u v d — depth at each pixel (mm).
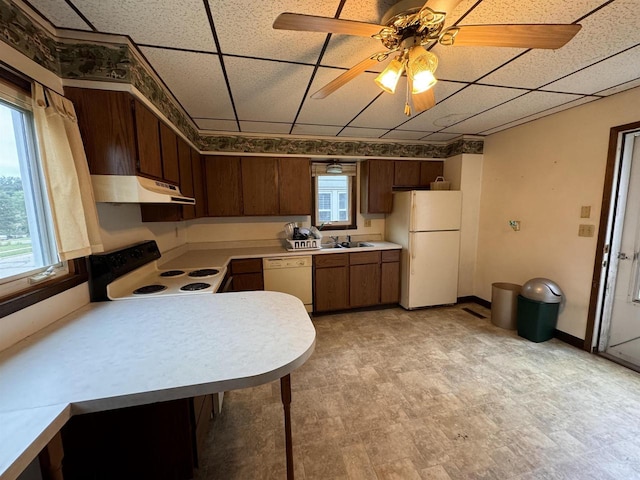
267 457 1530
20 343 1104
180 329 1222
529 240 3064
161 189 1803
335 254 3465
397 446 1584
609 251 2414
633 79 1990
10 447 632
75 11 1234
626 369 2273
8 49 1099
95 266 1577
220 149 3266
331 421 1778
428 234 3541
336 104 2400
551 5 1241
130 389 828
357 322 3301
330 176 3977
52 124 1241
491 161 3512
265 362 960
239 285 3201
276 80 1931
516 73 1885
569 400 1923
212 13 1262
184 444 1289
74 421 1161
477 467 1448
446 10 1040
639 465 1441
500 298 3084
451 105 2490
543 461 1475
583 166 2523
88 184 1437
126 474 1257
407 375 2244
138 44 1492
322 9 1257
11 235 1144
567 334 2713
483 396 1981
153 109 1744
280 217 3832
